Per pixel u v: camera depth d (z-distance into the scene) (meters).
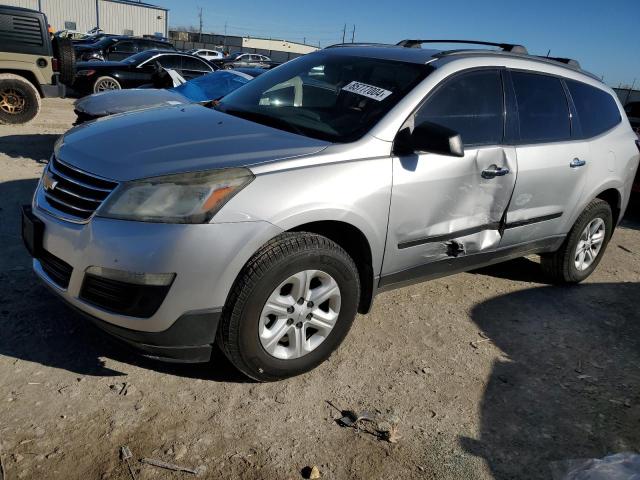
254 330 2.77
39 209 2.92
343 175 2.92
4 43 9.34
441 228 3.46
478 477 2.56
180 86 7.43
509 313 4.25
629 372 3.59
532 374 3.45
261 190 2.67
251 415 2.78
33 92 9.72
